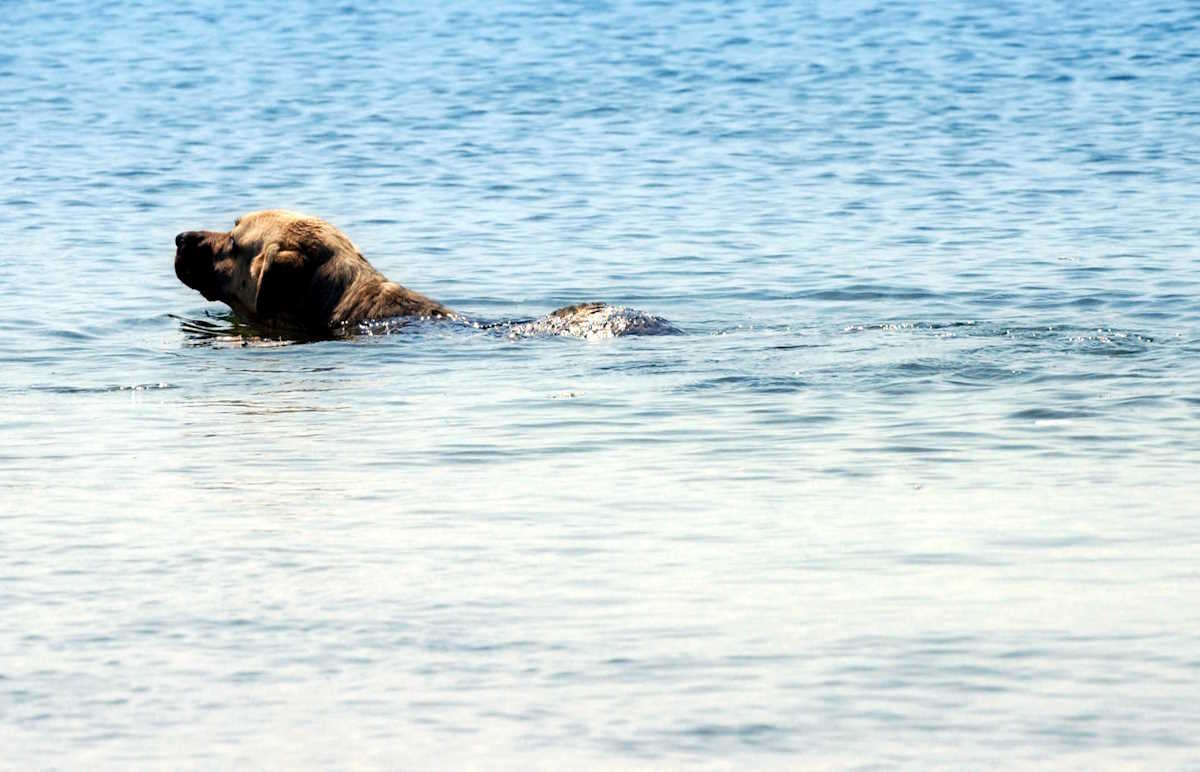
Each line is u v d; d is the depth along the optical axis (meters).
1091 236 36.28
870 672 11.55
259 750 10.46
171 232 38.16
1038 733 10.44
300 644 12.33
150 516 16.12
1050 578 13.69
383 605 13.22
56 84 69.88
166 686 11.54
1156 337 24.62
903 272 32.44
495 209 41.25
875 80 68.50
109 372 23.94
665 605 13.12
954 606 12.98
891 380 21.89
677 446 18.75
